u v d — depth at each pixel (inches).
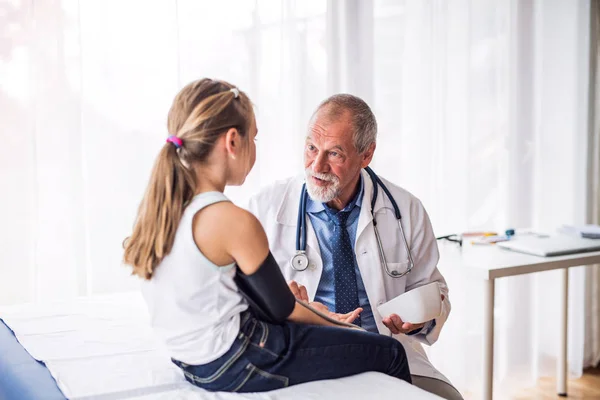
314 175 65.5
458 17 104.6
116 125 81.4
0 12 74.9
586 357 122.6
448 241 93.7
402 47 100.9
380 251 69.4
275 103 91.2
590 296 121.6
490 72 109.3
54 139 77.9
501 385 113.7
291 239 69.7
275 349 45.8
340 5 95.1
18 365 51.4
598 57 116.8
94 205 81.1
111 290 82.7
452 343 106.7
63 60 77.5
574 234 96.9
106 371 50.1
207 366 45.5
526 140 113.4
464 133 106.0
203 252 44.7
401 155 102.3
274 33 90.3
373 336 50.8
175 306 45.1
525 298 116.3
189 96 47.1
